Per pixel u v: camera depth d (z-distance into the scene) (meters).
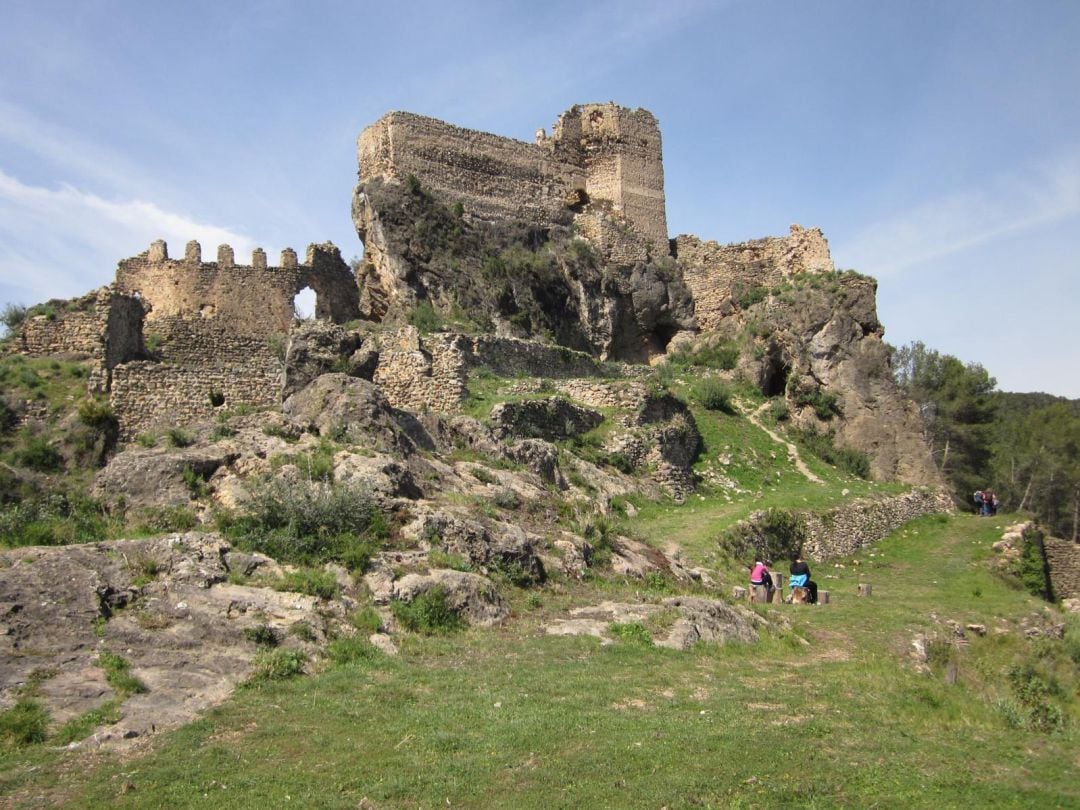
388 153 51.75
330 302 51.91
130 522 19.05
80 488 26.78
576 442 34.12
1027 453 68.12
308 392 25.33
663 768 11.95
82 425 29.75
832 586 31.30
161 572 15.88
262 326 49.81
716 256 60.06
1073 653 26.98
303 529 18.42
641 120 61.03
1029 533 37.81
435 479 23.27
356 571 17.31
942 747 13.52
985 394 69.88
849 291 52.84
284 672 14.17
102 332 34.34
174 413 30.44
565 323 51.97
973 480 64.75
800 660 18.72
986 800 11.70
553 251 53.56
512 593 19.14
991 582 33.75
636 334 57.06
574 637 17.34
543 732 12.77
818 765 12.41
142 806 10.47
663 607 19.47
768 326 52.91
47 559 15.27
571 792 11.20
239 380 31.12
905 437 49.88
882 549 37.16
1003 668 23.94
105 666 13.46
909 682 17.42
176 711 12.79
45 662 13.32
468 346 37.22
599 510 27.89
